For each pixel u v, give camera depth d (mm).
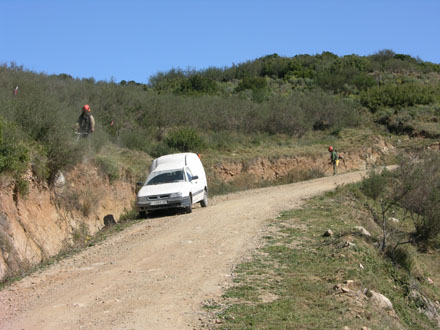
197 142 31312
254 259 9289
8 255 10680
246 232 12031
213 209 16469
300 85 60594
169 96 37062
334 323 6020
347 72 60969
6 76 23984
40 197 13742
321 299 6973
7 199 11992
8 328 6219
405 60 77062
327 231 11359
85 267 9539
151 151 28953
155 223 14344
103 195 17500
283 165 31875
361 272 8781
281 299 6922
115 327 5961
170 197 15602
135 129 30578
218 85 58312
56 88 28953
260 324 5898
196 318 6188
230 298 6980
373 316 6695
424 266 12828
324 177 28984
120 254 10445
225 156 31344
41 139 15109
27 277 9180
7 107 15281
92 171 17641
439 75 70000
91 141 19422
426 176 16516
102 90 31391
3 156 12367
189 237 11703
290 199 18016
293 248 10242
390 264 10469
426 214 15320
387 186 19219
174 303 6852
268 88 56906
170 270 8789
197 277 8219
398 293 9312
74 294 7621
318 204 16219
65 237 13992
